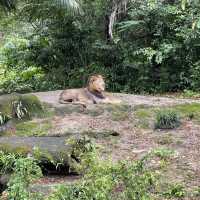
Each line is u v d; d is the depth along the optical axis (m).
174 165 6.12
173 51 11.95
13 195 4.26
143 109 8.57
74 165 5.99
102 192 4.21
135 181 4.43
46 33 14.11
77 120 8.17
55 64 14.05
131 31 13.03
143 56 12.45
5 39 16.44
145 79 12.30
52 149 6.10
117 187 4.77
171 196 5.17
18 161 4.52
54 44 13.84
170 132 7.52
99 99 9.04
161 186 5.37
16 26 15.37
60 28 13.71
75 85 13.23
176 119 7.79
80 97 9.01
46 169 6.06
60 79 13.54
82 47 13.57
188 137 7.25
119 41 12.91
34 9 13.62
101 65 13.18
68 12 12.62
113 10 13.03
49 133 7.59
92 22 13.39
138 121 8.02
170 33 12.54
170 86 12.21
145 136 7.42
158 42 12.54
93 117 8.34
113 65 13.02
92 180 4.30
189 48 12.05
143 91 12.33
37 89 13.55
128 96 9.95
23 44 14.77
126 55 12.67
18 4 14.05
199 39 11.90
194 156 6.45
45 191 5.25
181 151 6.67
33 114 8.43
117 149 6.91
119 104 8.75
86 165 4.74
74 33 13.57
